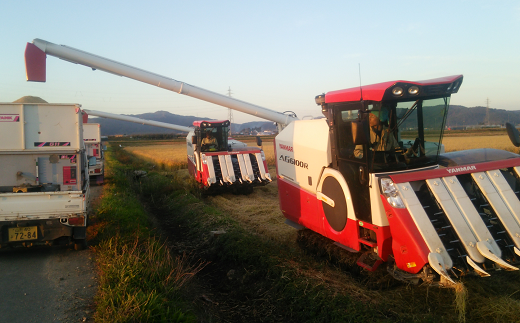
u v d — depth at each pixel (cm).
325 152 596
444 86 480
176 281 518
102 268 563
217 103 1352
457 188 451
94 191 1445
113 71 1309
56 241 672
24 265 617
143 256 591
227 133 1459
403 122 495
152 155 3403
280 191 777
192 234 891
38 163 682
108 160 3052
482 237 419
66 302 468
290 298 486
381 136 485
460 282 409
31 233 642
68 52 1234
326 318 424
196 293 548
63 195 648
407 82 454
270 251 645
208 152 1362
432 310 419
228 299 545
